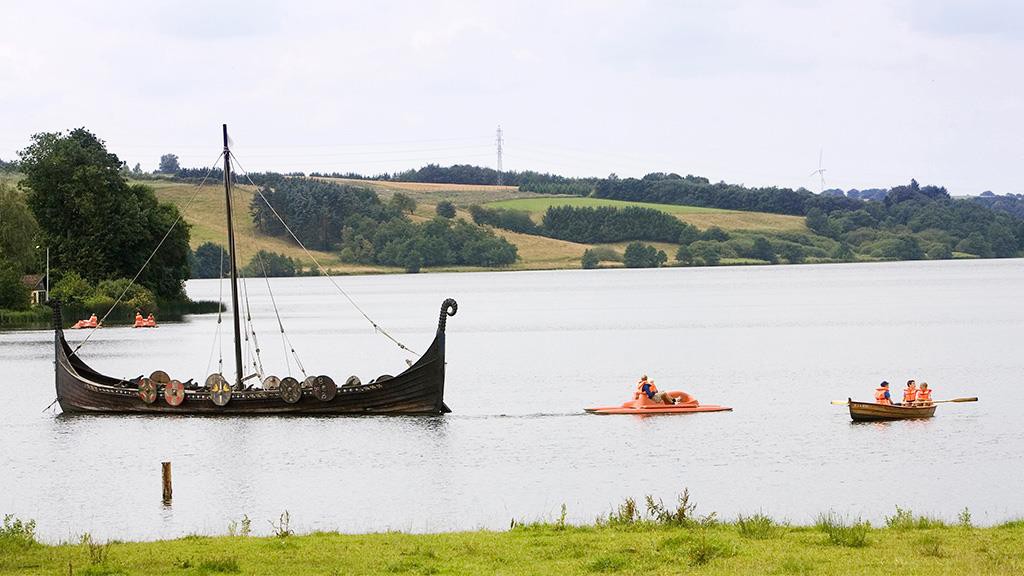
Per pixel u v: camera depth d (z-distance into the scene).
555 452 56.62
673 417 68.88
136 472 52.56
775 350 120.12
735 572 27.25
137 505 45.06
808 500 44.66
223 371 101.69
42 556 31.30
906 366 101.75
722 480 49.00
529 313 192.75
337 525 41.00
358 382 70.94
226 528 40.50
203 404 71.19
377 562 29.94
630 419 68.12
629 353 117.94
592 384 88.81
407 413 70.56
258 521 41.81
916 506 43.31
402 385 70.56
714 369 100.75
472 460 54.56
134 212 181.75
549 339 137.75
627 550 30.39
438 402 70.62
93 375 75.69
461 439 60.94
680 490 46.91
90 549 31.67
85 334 143.00
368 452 57.16
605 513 42.25
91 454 57.59
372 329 158.00
